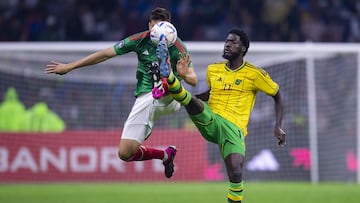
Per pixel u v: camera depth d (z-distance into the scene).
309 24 73.88
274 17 73.81
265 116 51.19
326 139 51.62
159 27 23.84
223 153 24.75
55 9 73.00
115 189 43.81
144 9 73.81
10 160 49.75
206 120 24.11
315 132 50.91
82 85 52.19
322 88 52.06
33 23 72.56
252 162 50.97
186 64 23.05
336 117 51.91
